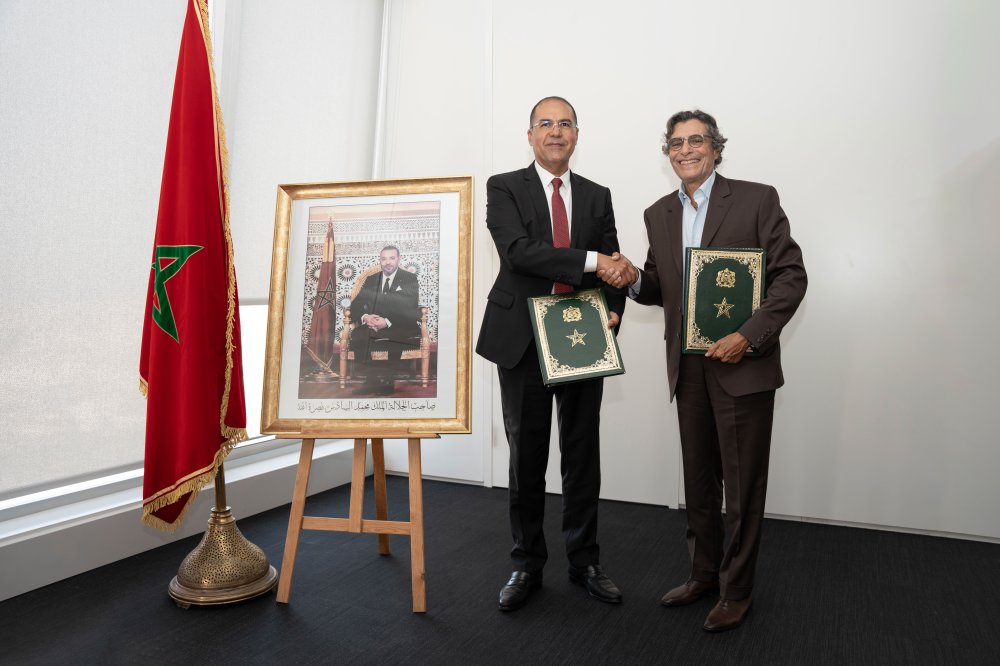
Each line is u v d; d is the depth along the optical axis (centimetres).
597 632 215
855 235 320
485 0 392
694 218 233
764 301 218
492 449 392
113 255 273
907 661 199
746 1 337
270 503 341
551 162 239
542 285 241
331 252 244
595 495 246
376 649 204
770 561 281
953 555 288
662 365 356
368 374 236
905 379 315
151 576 255
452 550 290
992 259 300
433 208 243
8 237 238
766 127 334
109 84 268
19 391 244
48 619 219
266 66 344
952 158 305
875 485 321
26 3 239
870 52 316
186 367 227
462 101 400
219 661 196
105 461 274
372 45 416
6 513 244
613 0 363
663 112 353
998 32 297
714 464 238
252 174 340
